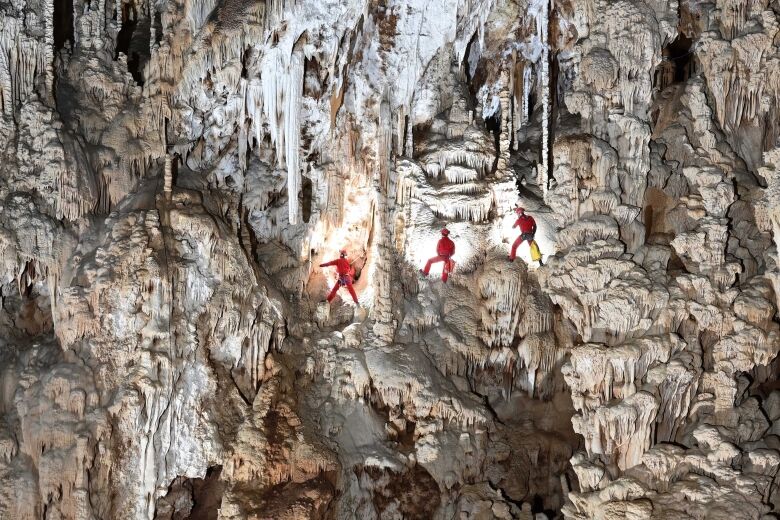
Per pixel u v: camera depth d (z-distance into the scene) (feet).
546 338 41.47
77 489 35.22
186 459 37.93
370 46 43.52
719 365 34.58
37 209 38.24
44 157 38.45
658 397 34.81
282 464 38.34
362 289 44.83
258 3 40.22
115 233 38.09
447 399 39.91
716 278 35.37
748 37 37.76
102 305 37.01
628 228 38.70
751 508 31.45
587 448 36.06
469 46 47.70
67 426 35.65
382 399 40.57
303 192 45.65
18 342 39.42
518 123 48.21
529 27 45.93
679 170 39.58
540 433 40.73
